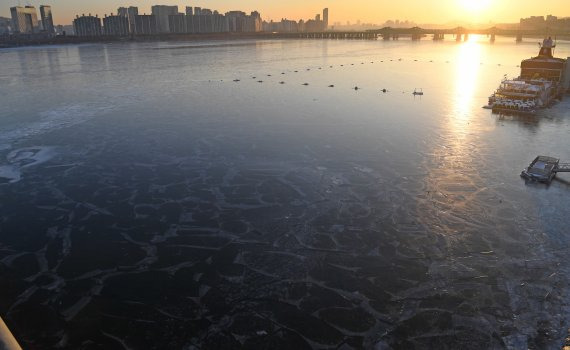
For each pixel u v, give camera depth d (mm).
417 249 28078
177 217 32781
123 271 26219
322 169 42250
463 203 34531
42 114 65312
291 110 69312
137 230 30938
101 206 34656
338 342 20500
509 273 25391
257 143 50656
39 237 30125
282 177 40281
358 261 26875
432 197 35719
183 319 22125
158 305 23203
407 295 23672
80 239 29828
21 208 34281
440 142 51219
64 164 43938
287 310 22688
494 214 32594
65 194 36844
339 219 32125
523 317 21844
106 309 22891
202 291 24266
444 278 25047
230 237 29844
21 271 26219
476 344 20156
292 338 20781
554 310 22297
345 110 69500
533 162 40969
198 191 37344
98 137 53219
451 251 27781
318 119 62906
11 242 29469
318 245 28703
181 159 45344
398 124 60031
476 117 64750
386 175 40625
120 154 46969
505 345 20078
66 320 22078
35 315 22438
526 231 30047
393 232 30188
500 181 39000
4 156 46125
